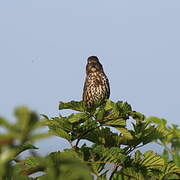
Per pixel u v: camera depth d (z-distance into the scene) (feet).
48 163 10.02
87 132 23.18
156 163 20.95
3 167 7.93
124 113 22.48
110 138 24.04
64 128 22.71
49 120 22.49
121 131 22.29
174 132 17.43
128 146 23.31
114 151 20.66
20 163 15.08
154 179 20.99
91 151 20.67
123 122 22.54
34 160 15.28
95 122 22.71
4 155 7.91
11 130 7.93
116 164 20.83
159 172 21.12
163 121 18.76
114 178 20.66
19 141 8.00
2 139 7.88
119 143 24.00
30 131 8.01
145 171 21.16
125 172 20.71
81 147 21.38
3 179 12.42
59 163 9.75
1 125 7.88
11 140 7.92
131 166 21.25
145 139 22.47
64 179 9.34
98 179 20.39
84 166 9.32
